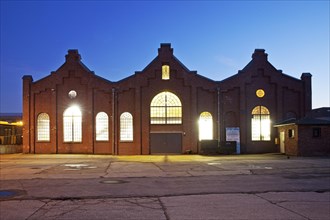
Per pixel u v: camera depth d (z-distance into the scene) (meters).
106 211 11.23
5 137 46.72
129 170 23.94
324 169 23.48
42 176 20.47
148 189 15.49
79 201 12.87
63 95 43.25
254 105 43.06
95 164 28.97
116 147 42.09
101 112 42.91
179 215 10.61
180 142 42.47
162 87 42.78
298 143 36.41
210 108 42.94
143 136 42.34
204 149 41.06
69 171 23.30
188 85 42.81
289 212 10.93
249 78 43.12
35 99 43.53
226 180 18.36
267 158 34.22
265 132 43.06
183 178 19.41
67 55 43.41
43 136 43.34
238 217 10.34
